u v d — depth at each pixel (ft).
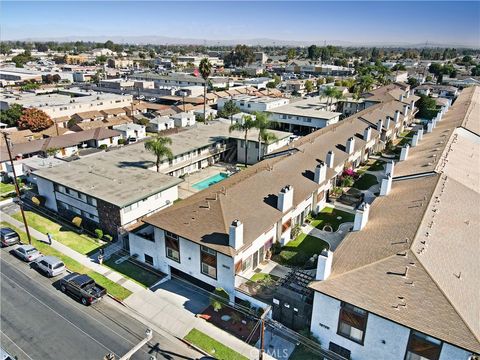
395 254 80.79
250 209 108.27
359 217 100.89
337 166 159.02
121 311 97.76
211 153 210.79
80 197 139.85
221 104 348.18
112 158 178.50
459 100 313.12
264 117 201.16
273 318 92.38
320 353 83.10
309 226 137.18
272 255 114.42
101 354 83.82
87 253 124.47
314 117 271.08
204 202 108.68
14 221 146.61
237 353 84.38
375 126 221.25
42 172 155.94
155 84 479.82
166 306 99.66
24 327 91.35
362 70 593.83
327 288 77.97
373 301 72.90
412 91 389.39
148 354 84.17
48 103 310.04
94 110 322.55
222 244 93.97
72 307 99.14
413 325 67.21
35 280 110.83
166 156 174.09
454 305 68.08
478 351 60.70
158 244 110.32
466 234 93.04
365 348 76.69
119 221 128.77
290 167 140.46
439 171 128.26
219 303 94.84
